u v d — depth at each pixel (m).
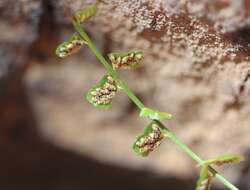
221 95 0.13
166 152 0.16
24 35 0.14
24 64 0.15
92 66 0.15
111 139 0.16
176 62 0.12
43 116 0.16
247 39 0.10
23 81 0.16
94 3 0.12
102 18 0.12
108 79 0.10
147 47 0.12
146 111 0.10
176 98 0.14
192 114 0.14
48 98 0.16
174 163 0.16
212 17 0.10
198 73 0.12
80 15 0.10
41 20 0.13
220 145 0.15
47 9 0.13
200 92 0.13
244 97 0.12
